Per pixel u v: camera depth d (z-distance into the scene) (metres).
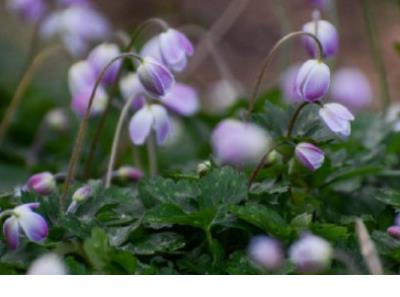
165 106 1.14
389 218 1.01
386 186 1.13
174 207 0.94
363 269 0.94
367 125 1.20
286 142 1.00
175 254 0.97
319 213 1.02
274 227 0.95
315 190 1.05
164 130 1.06
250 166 1.04
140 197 1.00
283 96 1.37
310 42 1.05
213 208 0.94
